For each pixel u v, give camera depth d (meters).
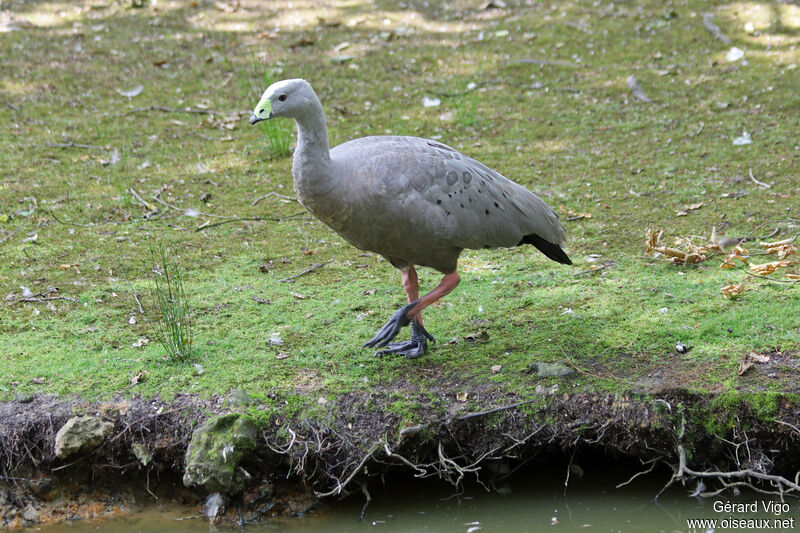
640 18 21.03
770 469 8.24
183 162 15.33
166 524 8.14
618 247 12.09
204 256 12.11
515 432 8.46
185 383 8.94
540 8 22.00
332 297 10.94
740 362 8.92
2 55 19.33
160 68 19.09
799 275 10.72
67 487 8.44
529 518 8.35
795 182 13.69
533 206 9.73
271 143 15.64
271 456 8.32
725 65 18.56
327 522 8.19
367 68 19.16
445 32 21.00
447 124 16.75
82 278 11.34
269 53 19.77
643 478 8.72
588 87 18.09
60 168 14.90
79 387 8.87
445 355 9.50
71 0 22.30
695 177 14.23
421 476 8.47
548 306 10.51
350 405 8.59
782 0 21.00
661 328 9.73
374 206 8.70
